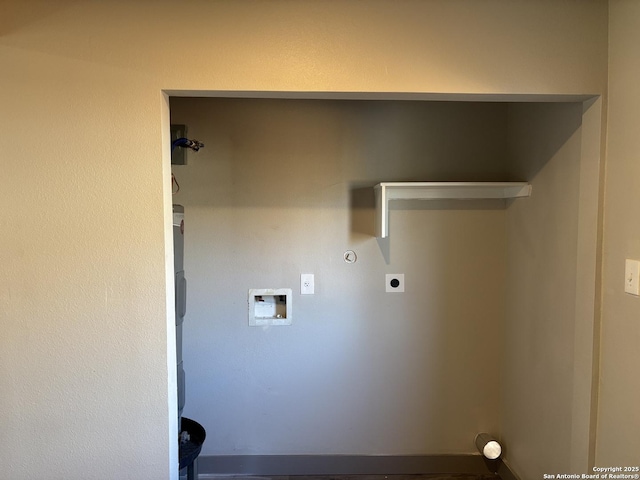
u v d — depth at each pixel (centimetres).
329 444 229
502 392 228
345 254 223
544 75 146
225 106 217
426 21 144
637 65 133
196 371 224
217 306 222
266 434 228
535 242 194
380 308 226
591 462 153
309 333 225
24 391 145
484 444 222
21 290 143
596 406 152
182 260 186
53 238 142
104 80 140
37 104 140
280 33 142
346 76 144
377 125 220
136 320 145
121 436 147
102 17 139
